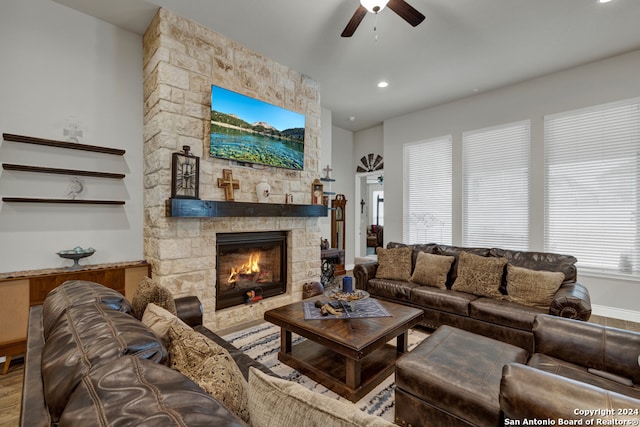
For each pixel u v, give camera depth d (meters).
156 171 2.82
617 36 3.15
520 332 2.61
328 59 3.65
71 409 0.60
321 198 4.23
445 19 2.87
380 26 2.98
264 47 3.39
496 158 4.50
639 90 3.43
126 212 3.08
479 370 1.54
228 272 3.42
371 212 10.84
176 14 2.85
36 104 2.61
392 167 5.75
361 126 6.38
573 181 3.88
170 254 2.80
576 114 3.84
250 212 3.28
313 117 4.20
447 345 1.81
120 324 1.04
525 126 4.23
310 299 2.82
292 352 2.50
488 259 3.19
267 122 3.54
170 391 0.63
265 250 3.82
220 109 3.11
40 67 2.63
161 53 2.76
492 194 4.54
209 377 0.87
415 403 1.58
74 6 2.75
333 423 0.60
